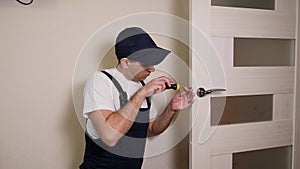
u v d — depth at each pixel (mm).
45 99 1422
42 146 1441
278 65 1733
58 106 1446
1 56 1338
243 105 1651
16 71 1365
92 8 1454
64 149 1478
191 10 1439
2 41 1332
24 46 1364
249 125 1642
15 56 1357
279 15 1655
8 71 1354
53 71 1420
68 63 1439
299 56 1729
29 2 1352
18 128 1396
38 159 1441
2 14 1322
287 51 1749
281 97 1721
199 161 1521
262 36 1619
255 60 1662
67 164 1490
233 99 1621
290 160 1801
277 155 1787
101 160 1219
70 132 1477
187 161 1708
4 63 1346
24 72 1378
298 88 1743
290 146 1796
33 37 1374
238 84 1584
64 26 1416
